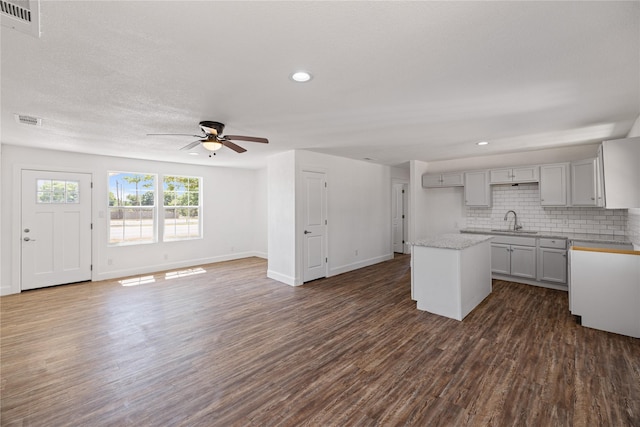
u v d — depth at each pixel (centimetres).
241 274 578
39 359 262
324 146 465
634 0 133
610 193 278
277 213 531
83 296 440
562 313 362
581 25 153
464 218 603
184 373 241
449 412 194
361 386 223
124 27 152
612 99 261
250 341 296
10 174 448
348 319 351
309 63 194
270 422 186
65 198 498
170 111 286
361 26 154
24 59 185
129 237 575
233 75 211
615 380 225
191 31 157
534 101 265
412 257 387
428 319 349
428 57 187
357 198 619
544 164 480
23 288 462
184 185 654
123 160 557
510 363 251
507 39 167
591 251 317
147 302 414
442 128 355
